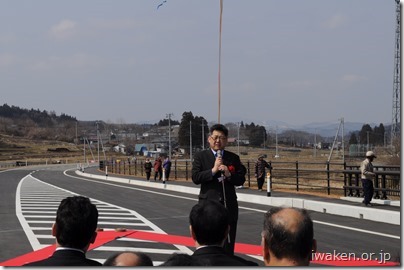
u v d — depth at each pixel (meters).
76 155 148.50
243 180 7.22
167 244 11.66
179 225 14.70
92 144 175.12
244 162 34.81
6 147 157.88
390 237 11.97
